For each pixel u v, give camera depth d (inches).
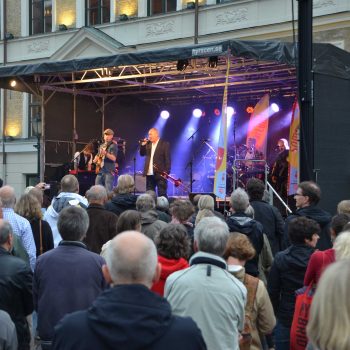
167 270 145.2
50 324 141.8
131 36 672.4
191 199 416.2
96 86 578.6
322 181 324.5
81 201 231.0
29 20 769.6
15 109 766.5
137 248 87.5
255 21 582.9
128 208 243.6
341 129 338.0
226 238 129.6
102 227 209.9
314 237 167.0
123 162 606.9
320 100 326.6
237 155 561.9
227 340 121.6
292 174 423.8
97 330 80.0
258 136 554.3
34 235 210.5
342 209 205.8
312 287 143.6
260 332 149.7
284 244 211.5
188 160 644.7
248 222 201.9
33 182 748.0
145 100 649.0
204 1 626.8
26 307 154.5
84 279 143.7
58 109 569.0
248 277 149.3
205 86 558.6
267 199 299.0
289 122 576.1
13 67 478.6
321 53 329.7
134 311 80.5
